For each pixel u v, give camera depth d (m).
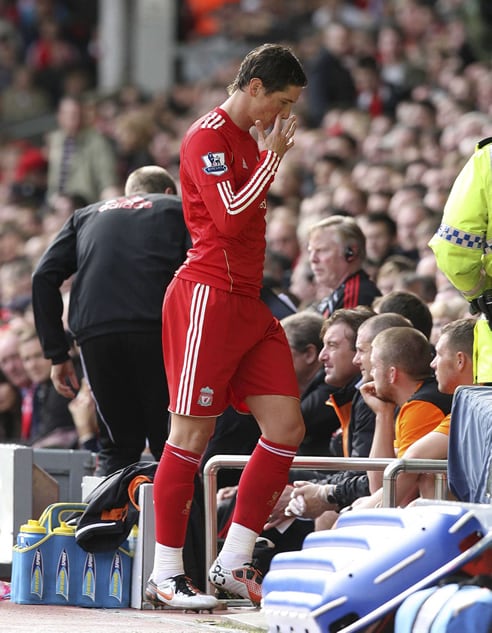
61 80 80.00
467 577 14.91
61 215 47.94
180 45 83.31
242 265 18.92
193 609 19.30
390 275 31.06
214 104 67.19
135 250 22.64
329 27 69.31
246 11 83.06
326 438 24.80
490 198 17.86
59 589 20.69
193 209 19.03
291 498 21.83
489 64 58.28
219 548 22.17
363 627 14.77
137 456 23.39
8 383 33.56
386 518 15.65
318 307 27.48
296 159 52.44
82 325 22.83
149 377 22.67
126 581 20.55
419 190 38.78
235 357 18.97
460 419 17.34
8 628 17.83
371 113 57.62
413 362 20.70
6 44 83.75
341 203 39.41
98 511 20.59
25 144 73.75
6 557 23.16
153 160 57.53
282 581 15.78
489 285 18.28
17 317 37.28
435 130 48.44
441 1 65.25
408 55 62.28
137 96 68.81
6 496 23.53
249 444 24.41
